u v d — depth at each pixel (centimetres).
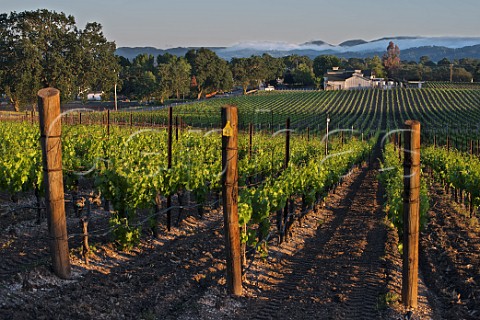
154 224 1170
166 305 793
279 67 15638
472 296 862
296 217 1516
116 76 6825
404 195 800
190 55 12638
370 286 916
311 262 1108
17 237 1090
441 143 4488
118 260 993
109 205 1438
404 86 12725
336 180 1916
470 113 7394
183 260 1030
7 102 7988
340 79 12962
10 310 678
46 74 6153
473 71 16688
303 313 795
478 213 1661
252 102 9019
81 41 6456
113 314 729
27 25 6075
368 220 1594
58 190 796
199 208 1421
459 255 1112
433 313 800
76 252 977
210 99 9712
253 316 784
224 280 913
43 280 801
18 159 1231
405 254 804
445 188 2222
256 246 1052
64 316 693
